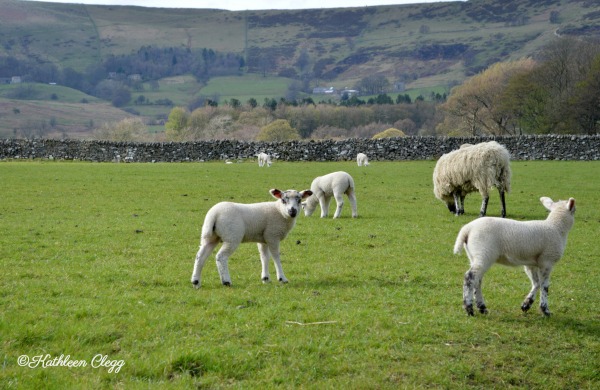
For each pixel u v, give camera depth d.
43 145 48.34
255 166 42.53
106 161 48.12
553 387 7.82
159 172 36.56
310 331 8.93
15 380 7.07
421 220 19.94
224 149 49.34
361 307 10.12
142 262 13.19
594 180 32.81
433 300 10.66
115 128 81.31
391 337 8.82
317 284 11.60
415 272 12.68
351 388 7.36
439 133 93.25
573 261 14.03
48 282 11.15
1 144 47.97
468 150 20.98
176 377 7.45
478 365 8.14
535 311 10.23
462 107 85.81
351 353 8.27
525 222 9.74
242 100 170.25
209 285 11.33
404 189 28.97
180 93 182.00
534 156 48.53
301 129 102.75
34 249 14.26
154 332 8.66
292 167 41.84
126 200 23.95
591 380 8.02
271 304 10.08
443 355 8.36
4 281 11.20
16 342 8.10
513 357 8.42
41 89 168.50
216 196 25.73
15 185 28.23
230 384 7.36
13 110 138.38
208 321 9.14
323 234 17.06
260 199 25.06
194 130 93.31
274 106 110.44
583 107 71.19
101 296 10.34
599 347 8.80
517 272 12.84
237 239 11.11
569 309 10.38
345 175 20.09
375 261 13.73
